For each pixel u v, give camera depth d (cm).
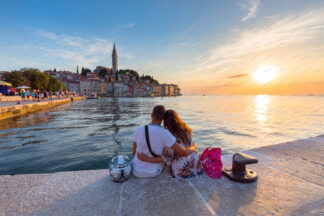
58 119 1752
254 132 1195
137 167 239
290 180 237
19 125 1355
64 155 680
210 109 3484
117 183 230
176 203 189
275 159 304
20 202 191
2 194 206
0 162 600
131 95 16262
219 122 1683
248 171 250
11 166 570
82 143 859
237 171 238
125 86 15550
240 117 2116
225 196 202
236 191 212
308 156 315
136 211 176
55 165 582
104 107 3916
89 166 578
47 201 193
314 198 198
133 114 2523
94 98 9894
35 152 709
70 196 202
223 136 1066
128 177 231
